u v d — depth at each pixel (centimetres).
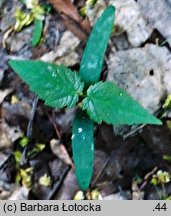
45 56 22
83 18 22
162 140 21
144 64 21
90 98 18
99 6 22
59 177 22
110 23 19
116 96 18
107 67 21
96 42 19
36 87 18
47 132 22
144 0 22
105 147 22
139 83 21
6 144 22
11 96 22
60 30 22
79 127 19
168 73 21
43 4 23
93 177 22
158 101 21
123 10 22
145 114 18
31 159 22
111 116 18
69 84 18
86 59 19
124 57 21
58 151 22
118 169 22
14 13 23
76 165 19
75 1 22
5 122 22
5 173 22
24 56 22
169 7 21
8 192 22
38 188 22
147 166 22
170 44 21
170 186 21
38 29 22
